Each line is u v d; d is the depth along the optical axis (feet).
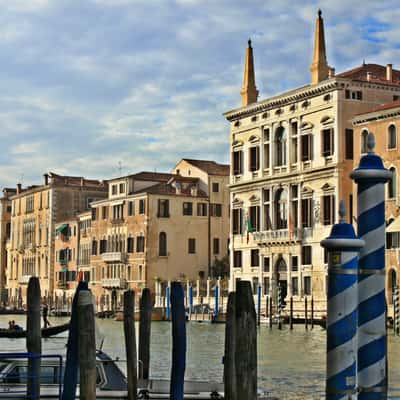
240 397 35.47
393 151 183.21
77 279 327.06
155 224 281.13
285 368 101.14
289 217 217.36
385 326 29.35
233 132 242.58
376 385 28.68
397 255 176.76
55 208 352.28
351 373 28.27
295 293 215.92
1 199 414.41
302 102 214.90
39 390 54.08
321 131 208.03
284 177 220.23
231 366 49.01
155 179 297.74
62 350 90.07
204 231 287.48
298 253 214.07
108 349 129.90
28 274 374.84
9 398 55.62
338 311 28.37
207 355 120.26
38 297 53.98
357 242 28.22
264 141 229.86
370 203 29.07
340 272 28.43
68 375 48.65
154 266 280.10
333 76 203.31
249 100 238.07
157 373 93.56
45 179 366.02
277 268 223.30
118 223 296.30
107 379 63.72
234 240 241.14
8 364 61.21
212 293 246.68
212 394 60.70
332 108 204.13
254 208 233.14
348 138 203.31
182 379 52.54
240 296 35.70
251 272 232.53
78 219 328.70
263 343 140.56
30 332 53.67
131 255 287.69
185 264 284.00
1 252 412.57
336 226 29.07
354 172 29.25
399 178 181.06
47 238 354.74
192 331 181.16
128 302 57.77
